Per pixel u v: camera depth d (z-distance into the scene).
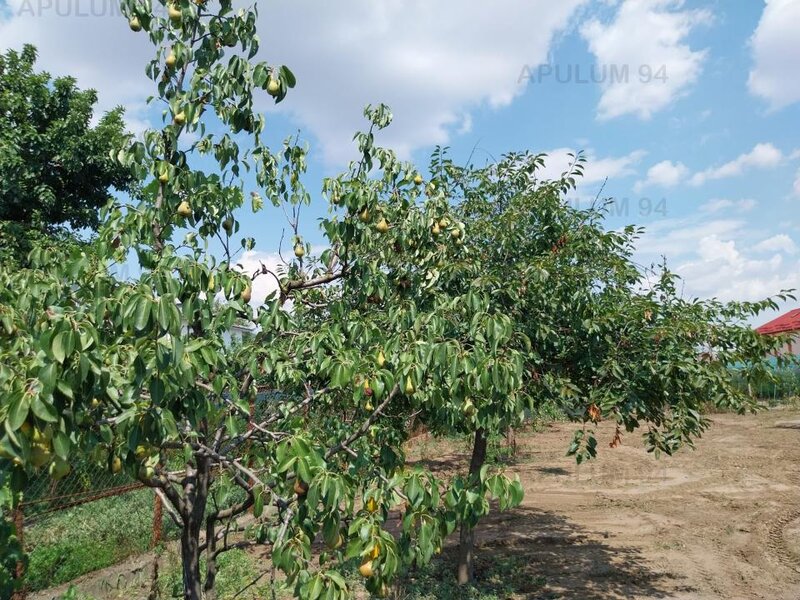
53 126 10.82
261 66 3.10
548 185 6.02
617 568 7.50
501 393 2.98
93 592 5.61
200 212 3.26
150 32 3.06
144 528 6.91
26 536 6.29
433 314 3.35
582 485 12.41
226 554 6.98
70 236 11.04
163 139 3.05
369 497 2.47
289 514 2.47
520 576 7.19
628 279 5.96
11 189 10.18
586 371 5.40
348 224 3.44
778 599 6.57
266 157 3.68
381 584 2.19
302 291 4.06
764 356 4.96
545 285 5.17
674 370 4.74
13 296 2.80
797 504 10.60
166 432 2.08
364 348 3.39
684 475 13.27
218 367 2.76
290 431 2.86
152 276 2.15
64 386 1.59
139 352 1.96
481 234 5.92
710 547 8.37
